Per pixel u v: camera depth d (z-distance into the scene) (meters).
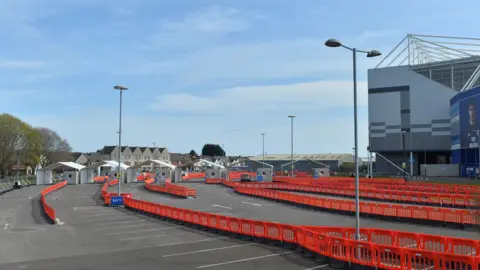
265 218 31.11
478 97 74.00
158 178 82.94
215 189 63.53
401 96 104.19
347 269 15.08
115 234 23.97
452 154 90.75
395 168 105.38
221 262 16.39
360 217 31.23
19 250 19.30
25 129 98.38
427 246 16.28
